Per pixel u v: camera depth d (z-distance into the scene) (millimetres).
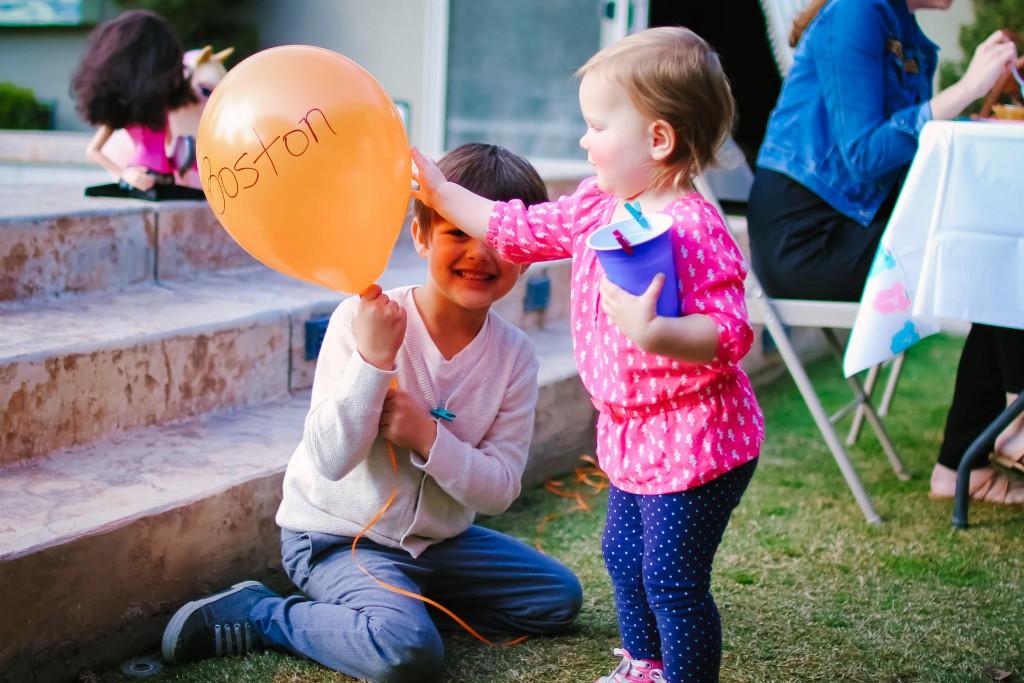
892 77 2836
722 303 1461
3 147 6309
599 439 1711
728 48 6137
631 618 1746
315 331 2885
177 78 3408
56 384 2246
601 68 1528
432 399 1939
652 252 1384
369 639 1775
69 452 2279
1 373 2137
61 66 10570
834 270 2787
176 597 2014
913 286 2436
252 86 1555
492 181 1921
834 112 2787
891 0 2902
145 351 2432
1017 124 2299
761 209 2938
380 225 1640
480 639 2041
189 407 2564
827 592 2277
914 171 2402
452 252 1833
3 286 2637
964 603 2240
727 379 1567
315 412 1830
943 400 4062
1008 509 2816
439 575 2021
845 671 1932
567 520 2674
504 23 6578
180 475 2166
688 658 1592
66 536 1800
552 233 1730
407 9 7691
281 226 1566
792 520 2713
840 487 3000
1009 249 2316
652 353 1414
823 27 2822
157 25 3406
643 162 1534
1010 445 2812
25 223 2662
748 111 6098
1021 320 2332
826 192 2807
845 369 2488
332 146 1538
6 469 2156
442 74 6715
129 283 2963
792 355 2748
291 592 2246
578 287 1683
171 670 1858
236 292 2996
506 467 1955
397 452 1933
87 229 2820
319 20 8242
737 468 1581
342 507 1949
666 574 1592
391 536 1950
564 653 1980
